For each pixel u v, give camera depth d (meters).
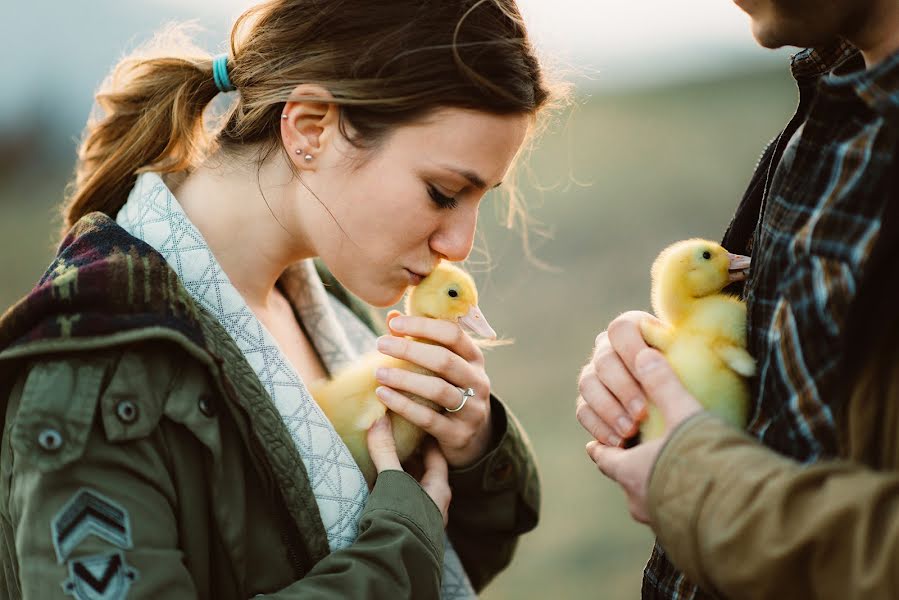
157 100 1.74
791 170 1.38
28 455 1.30
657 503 1.25
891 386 1.12
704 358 1.49
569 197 11.57
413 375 1.75
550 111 1.96
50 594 1.29
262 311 1.80
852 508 1.06
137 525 1.34
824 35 1.30
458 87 1.59
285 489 1.48
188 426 1.41
